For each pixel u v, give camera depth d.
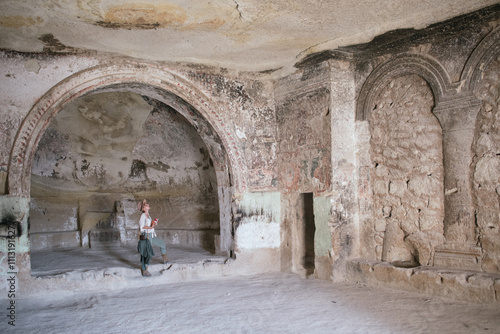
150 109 8.92
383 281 6.14
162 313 5.14
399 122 6.37
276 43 6.43
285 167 7.68
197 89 7.31
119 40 6.19
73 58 6.45
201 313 5.12
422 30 5.79
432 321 4.63
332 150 6.65
